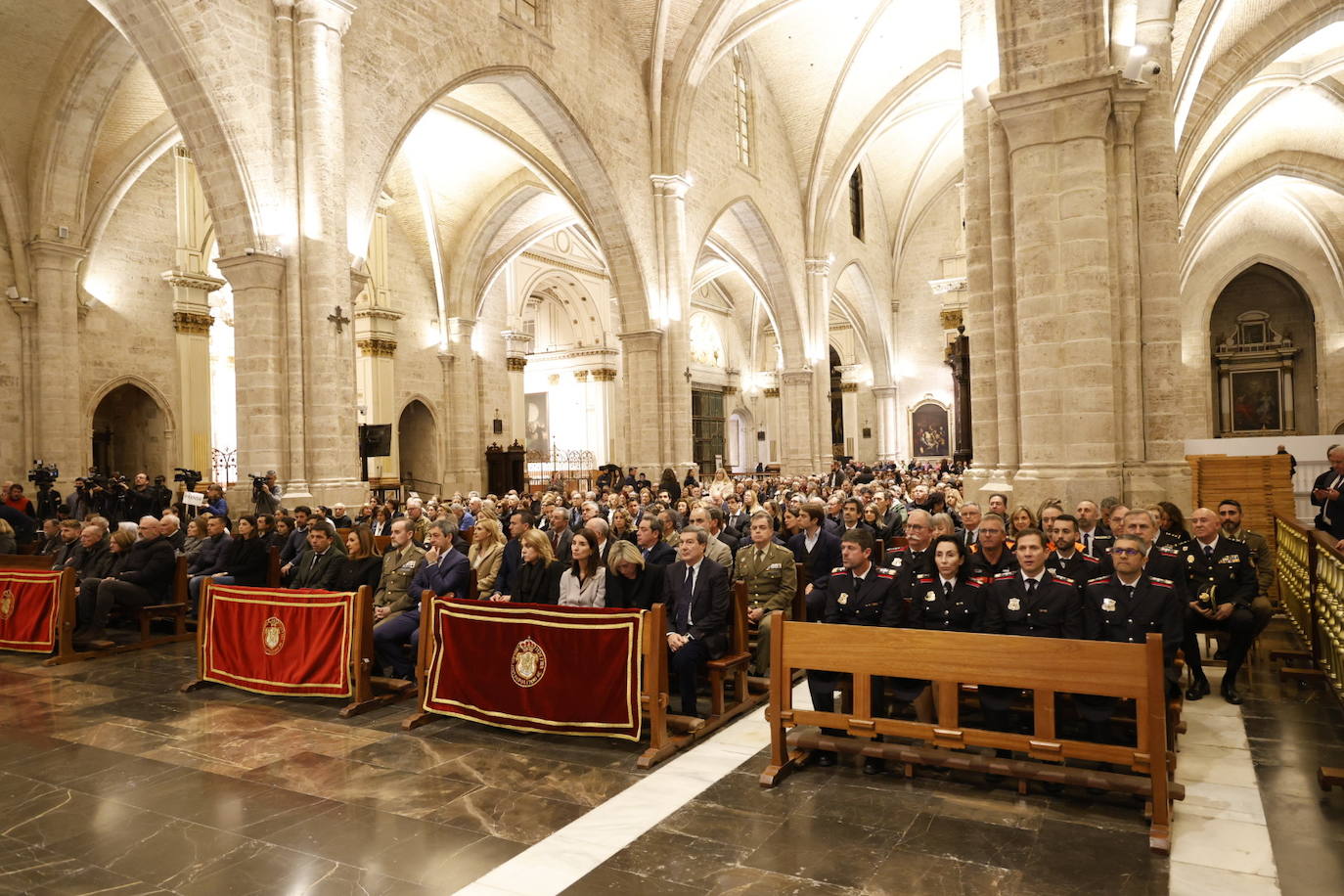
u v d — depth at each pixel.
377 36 14.74
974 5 11.27
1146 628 5.25
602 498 18.05
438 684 6.54
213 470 23.66
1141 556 5.29
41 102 18.20
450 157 26.92
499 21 17.53
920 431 42.03
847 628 5.10
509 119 23.00
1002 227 10.62
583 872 4.06
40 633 8.94
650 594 6.72
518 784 5.22
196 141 12.55
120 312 21.19
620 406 41.25
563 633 6.03
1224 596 6.62
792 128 31.02
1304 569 7.96
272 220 13.00
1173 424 10.05
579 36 20.16
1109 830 4.39
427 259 29.19
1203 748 5.58
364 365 26.62
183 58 11.96
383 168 14.91
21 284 18.72
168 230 22.41
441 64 16.11
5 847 4.45
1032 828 4.44
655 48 22.23
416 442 29.84
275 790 5.18
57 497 16.19
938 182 40.22
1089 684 4.48
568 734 5.96
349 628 6.93
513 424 33.69
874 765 5.27
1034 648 4.63
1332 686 6.65
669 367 23.00
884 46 28.38
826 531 8.90
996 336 10.78
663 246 22.97
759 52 28.75
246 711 6.91
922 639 4.92
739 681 6.73
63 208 18.86
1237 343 37.25
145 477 15.56
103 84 18.12
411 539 8.01
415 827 4.62
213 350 31.34
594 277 39.66
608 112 21.20
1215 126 23.28
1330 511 8.90
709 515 8.90
